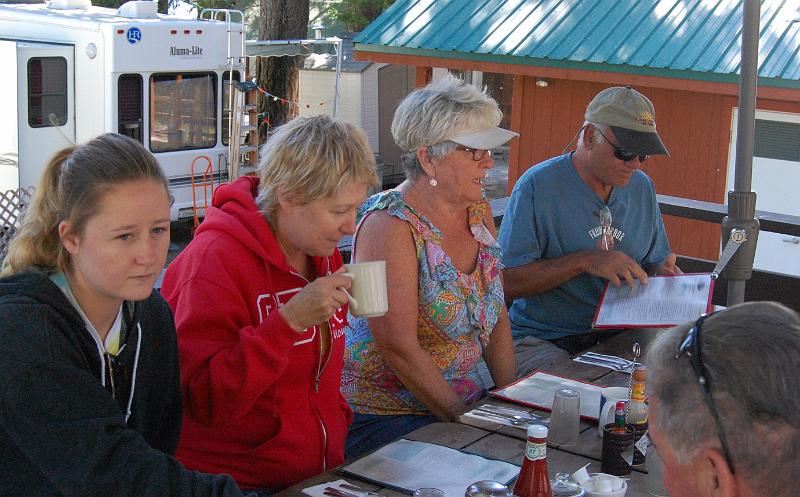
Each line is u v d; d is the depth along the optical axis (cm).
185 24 1230
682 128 967
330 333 256
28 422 158
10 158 1121
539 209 389
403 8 1161
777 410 110
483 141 300
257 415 248
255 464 251
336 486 226
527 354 372
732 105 928
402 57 1103
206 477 174
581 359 338
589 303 395
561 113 1043
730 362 114
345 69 1908
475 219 321
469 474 233
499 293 327
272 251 242
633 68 941
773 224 489
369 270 231
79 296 175
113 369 183
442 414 300
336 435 266
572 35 1012
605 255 377
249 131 1323
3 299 164
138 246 170
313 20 2205
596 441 261
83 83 1172
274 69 1549
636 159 376
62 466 161
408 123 308
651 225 405
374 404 315
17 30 1214
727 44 930
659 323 344
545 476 212
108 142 170
